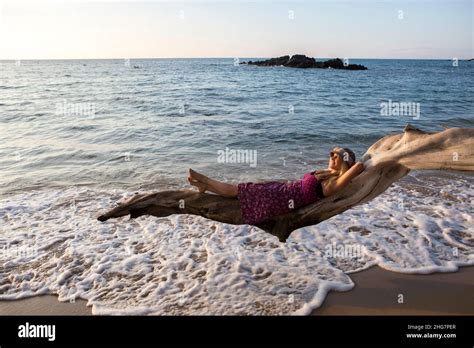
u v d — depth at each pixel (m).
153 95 26.97
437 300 4.95
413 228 6.98
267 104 23.05
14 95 27.31
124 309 4.79
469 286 5.24
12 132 15.17
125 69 76.50
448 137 3.63
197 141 13.79
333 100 25.62
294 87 34.84
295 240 6.58
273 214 4.28
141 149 12.77
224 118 18.12
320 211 4.28
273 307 4.79
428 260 5.88
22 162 11.33
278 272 5.58
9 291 5.22
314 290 5.14
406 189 8.98
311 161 11.40
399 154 3.87
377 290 5.16
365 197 4.20
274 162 11.29
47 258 6.04
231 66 93.12
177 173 10.31
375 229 6.96
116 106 21.66
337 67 77.62
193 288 5.19
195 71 65.69
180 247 6.35
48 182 9.67
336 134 14.94
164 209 4.27
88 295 5.11
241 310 4.74
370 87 36.28
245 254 6.09
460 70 78.94
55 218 7.54
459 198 8.42
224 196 4.32
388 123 17.38
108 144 13.41
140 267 5.75
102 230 7.00
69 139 14.09
